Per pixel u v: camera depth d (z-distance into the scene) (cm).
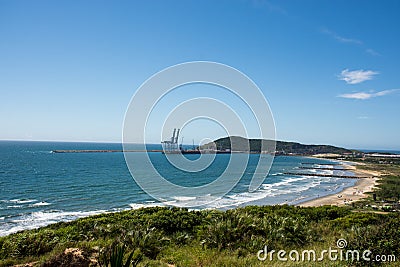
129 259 648
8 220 2870
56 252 907
